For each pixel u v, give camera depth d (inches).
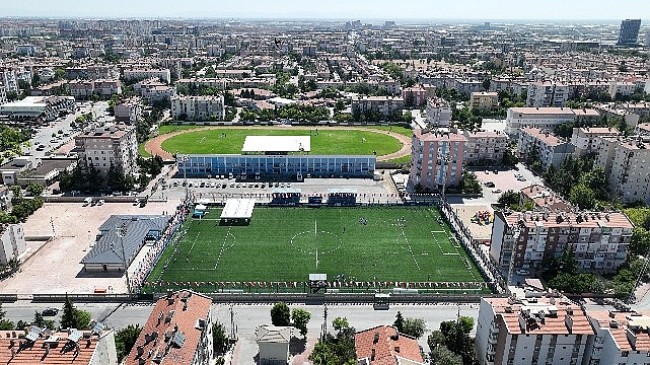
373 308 7583.7
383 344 5639.8
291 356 6510.8
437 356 6063.0
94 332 5531.5
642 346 5467.5
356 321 7258.9
